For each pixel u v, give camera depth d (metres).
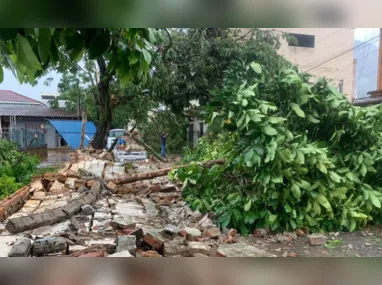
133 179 4.52
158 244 2.16
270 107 2.95
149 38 1.32
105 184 4.21
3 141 6.63
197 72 7.71
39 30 1.04
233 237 2.72
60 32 1.16
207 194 3.67
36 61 1.05
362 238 2.85
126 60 1.35
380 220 3.29
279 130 2.99
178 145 12.22
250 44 6.87
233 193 3.29
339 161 3.36
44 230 2.28
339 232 3.01
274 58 6.53
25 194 3.51
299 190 2.86
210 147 5.98
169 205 3.83
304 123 3.44
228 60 7.40
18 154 6.79
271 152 2.79
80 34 1.17
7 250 1.82
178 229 2.59
